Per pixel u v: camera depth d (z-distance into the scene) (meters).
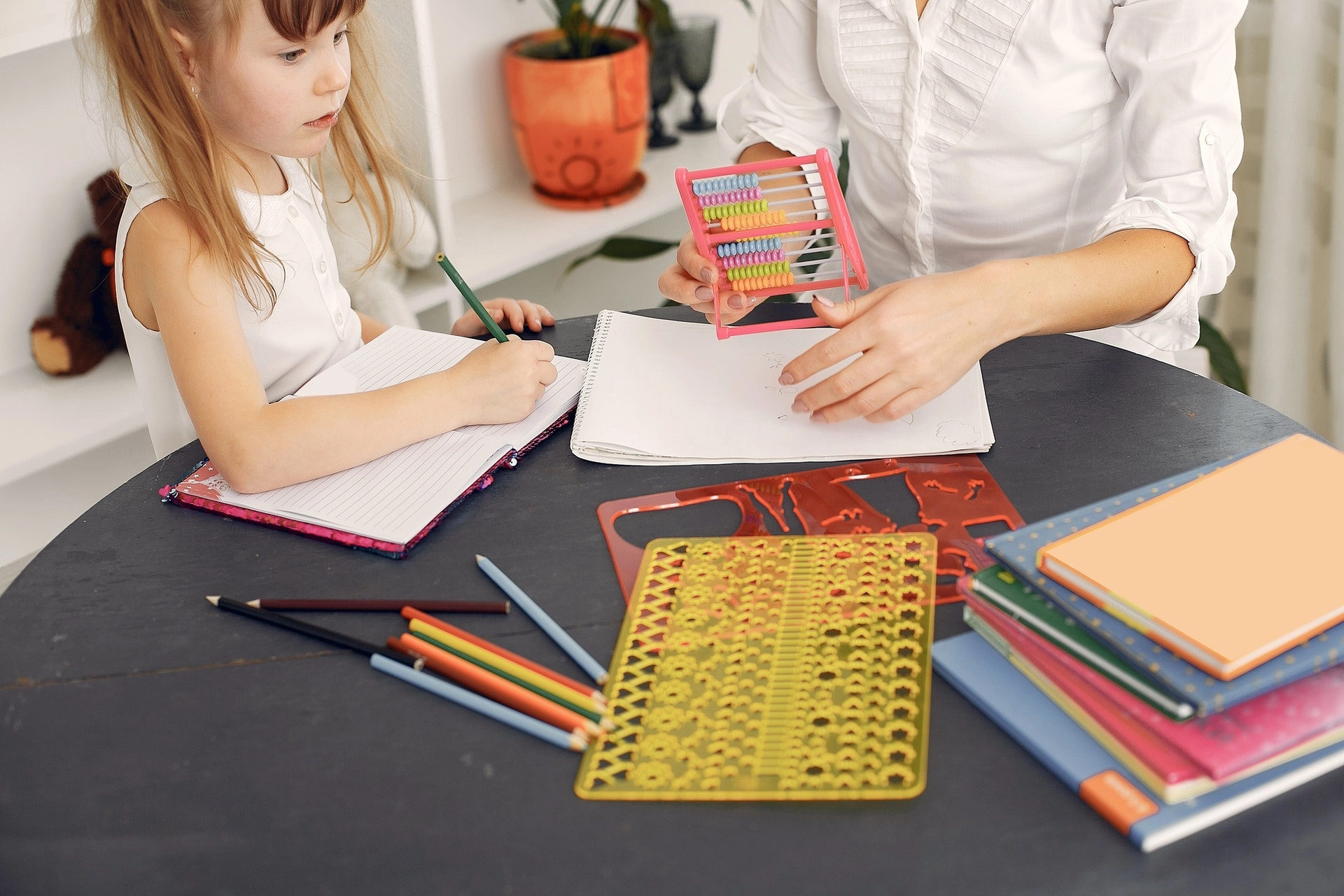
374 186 1.76
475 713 0.74
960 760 0.68
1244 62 1.82
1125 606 0.67
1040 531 0.76
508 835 0.65
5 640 0.82
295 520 0.92
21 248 1.70
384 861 0.64
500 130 2.23
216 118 1.06
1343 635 0.66
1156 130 1.09
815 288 1.07
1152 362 1.07
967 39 1.18
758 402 1.04
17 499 1.83
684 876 0.62
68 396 1.67
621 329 1.16
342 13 1.01
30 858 0.65
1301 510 0.74
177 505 0.96
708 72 2.32
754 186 1.07
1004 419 1.00
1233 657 0.62
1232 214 1.07
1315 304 1.88
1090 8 1.13
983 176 1.25
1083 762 0.66
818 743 0.69
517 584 0.84
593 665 0.76
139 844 0.66
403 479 0.96
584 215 2.13
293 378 1.24
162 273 1.03
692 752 0.69
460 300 1.94
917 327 0.93
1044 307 0.98
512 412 1.02
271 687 0.77
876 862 0.62
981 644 0.75
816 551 0.85
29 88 1.63
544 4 2.18
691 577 0.83
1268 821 0.63
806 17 1.34
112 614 0.84
